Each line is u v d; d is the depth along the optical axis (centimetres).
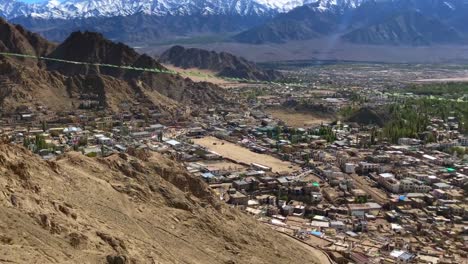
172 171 16688
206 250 13225
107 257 9744
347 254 16725
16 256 8544
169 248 12388
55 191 12031
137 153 17100
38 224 10025
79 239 10062
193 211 14888
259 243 15112
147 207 14088
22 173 11644
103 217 12200
